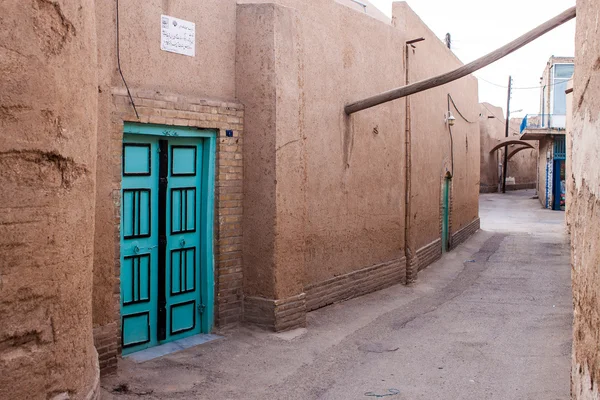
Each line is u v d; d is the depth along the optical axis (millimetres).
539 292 10156
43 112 3158
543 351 6613
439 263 13016
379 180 9758
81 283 3570
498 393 5324
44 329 3238
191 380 5398
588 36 3512
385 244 9992
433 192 13008
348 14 8836
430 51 12648
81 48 3521
